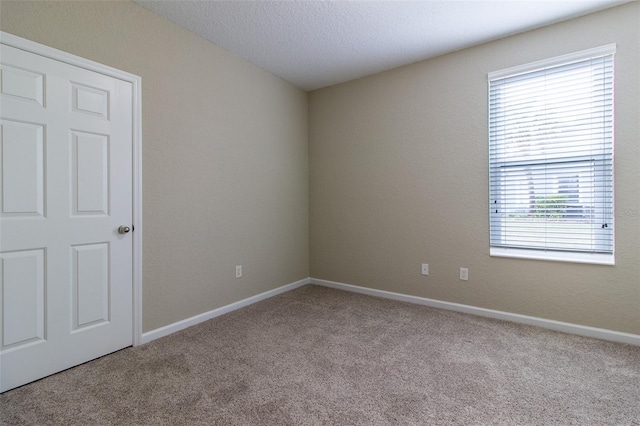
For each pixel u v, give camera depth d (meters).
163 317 2.41
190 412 1.52
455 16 2.37
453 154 2.96
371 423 1.44
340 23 2.47
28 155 1.73
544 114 2.55
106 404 1.58
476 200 2.86
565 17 2.39
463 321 2.70
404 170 3.25
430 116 3.08
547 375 1.84
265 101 3.34
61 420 1.46
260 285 3.33
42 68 1.77
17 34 1.67
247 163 3.14
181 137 2.52
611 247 2.33
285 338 2.37
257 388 1.72
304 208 3.96
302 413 1.51
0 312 1.65
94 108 1.99
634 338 2.24
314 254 3.99
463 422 1.45
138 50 2.22
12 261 1.69
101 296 2.05
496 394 1.66
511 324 2.62
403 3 2.22
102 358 2.04
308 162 4.00
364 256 3.56
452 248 2.99
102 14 2.02
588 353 2.11
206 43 2.71
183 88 2.53
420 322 2.68
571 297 2.45
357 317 2.80
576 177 2.45
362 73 3.41
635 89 2.21
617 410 1.53
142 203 2.26
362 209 3.56
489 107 2.79
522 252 2.69
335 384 1.75
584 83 2.39
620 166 2.27
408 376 1.83
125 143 2.16
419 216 3.17
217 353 2.12
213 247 2.81
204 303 2.73
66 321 1.89
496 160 2.78
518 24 2.48
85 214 1.97
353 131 3.60
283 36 2.67
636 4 2.19
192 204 2.62
